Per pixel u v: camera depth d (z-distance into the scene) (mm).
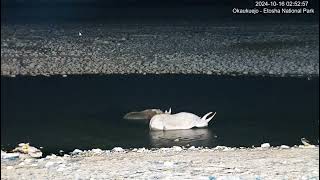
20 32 34344
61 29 34719
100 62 29609
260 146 17484
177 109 22516
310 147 17016
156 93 24859
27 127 19781
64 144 17891
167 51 30906
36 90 25359
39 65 29188
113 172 13859
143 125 20047
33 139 18406
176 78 27531
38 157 16281
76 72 28500
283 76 27984
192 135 18828
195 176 13273
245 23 36438
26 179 13328
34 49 31109
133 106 22812
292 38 33531
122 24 36031
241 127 19797
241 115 21438
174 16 38438
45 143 18000
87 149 17312
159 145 17688
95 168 14328
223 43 32531
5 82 26641
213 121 20562
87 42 32125
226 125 20047
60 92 25031
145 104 23141
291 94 24672
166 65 29344
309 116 21297
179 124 19531
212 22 36750
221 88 25750
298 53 31094
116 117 21141
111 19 37562
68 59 29953
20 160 15664
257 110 22203
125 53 30547
